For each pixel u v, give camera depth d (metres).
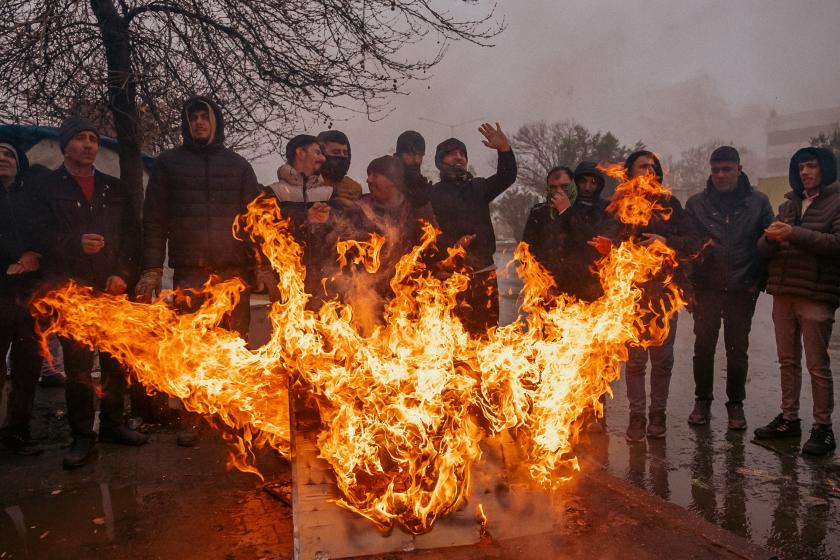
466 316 5.21
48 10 5.34
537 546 2.90
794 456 4.44
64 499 3.69
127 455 4.41
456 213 5.27
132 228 4.78
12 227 4.51
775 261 4.74
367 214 4.71
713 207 5.20
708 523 3.10
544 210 5.64
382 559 2.79
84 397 4.28
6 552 3.07
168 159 4.61
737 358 5.04
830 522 3.45
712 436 4.89
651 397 4.92
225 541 3.12
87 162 4.53
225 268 4.73
